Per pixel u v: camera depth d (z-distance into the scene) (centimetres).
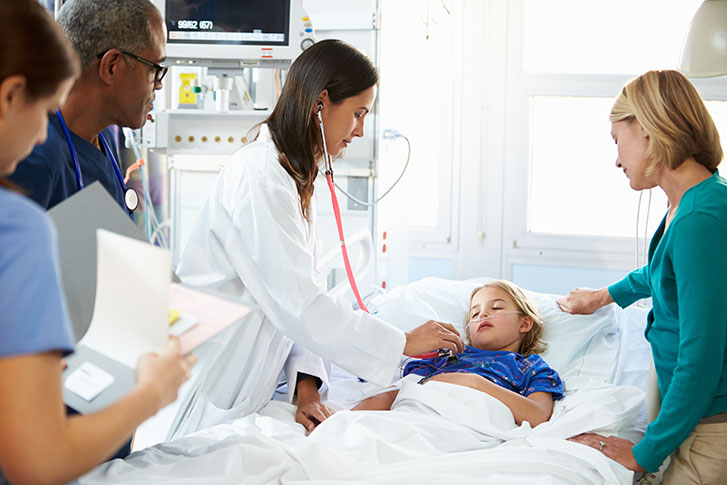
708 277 124
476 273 330
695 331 125
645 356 194
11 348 62
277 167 150
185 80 231
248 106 233
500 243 326
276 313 148
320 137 154
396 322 202
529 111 317
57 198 114
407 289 225
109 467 117
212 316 86
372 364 150
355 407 166
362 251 207
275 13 216
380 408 167
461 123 324
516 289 198
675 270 129
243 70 230
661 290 137
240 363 152
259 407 161
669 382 139
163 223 258
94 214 97
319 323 146
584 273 318
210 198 156
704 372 125
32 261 65
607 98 312
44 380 64
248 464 119
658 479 147
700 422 133
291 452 122
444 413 153
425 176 332
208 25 217
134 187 241
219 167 247
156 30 121
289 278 144
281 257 145
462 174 326
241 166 152
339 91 150
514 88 317
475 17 316
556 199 323
